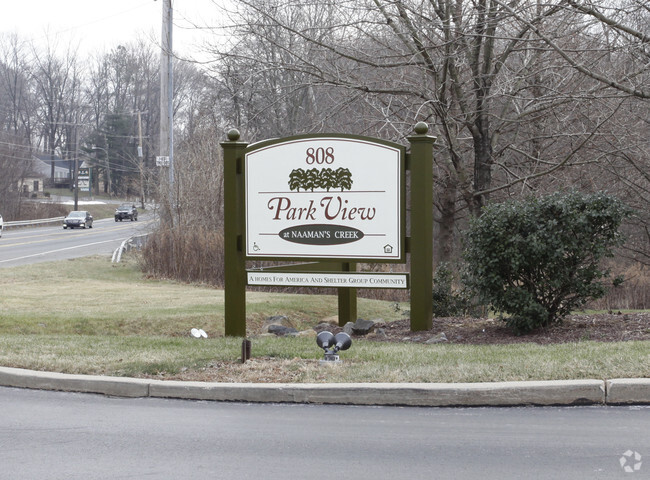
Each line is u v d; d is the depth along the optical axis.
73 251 37.38
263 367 8.88
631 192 22.47
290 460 5.95
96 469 5.77
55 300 18.09
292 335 12.95
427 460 5.89
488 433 6.59
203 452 6.19
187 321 15.25
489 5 15.62
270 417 7.26
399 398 7.62
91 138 112.75
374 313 20.14
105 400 8.08
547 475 5.50
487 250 11.40
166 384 8.14
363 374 8.27
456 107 17.06
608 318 12.48
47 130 119.06
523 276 11.70
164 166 28.83
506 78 15.65
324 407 7.63
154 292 20.67
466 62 15.42
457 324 13.07
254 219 12.32
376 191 11.90
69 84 116.44
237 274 12.32
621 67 15.98
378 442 6.39
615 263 27.36
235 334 12.35
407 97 16.53
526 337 11.27
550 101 15.48
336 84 14.98
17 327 14.01
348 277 12.05
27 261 31.36
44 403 7.96
